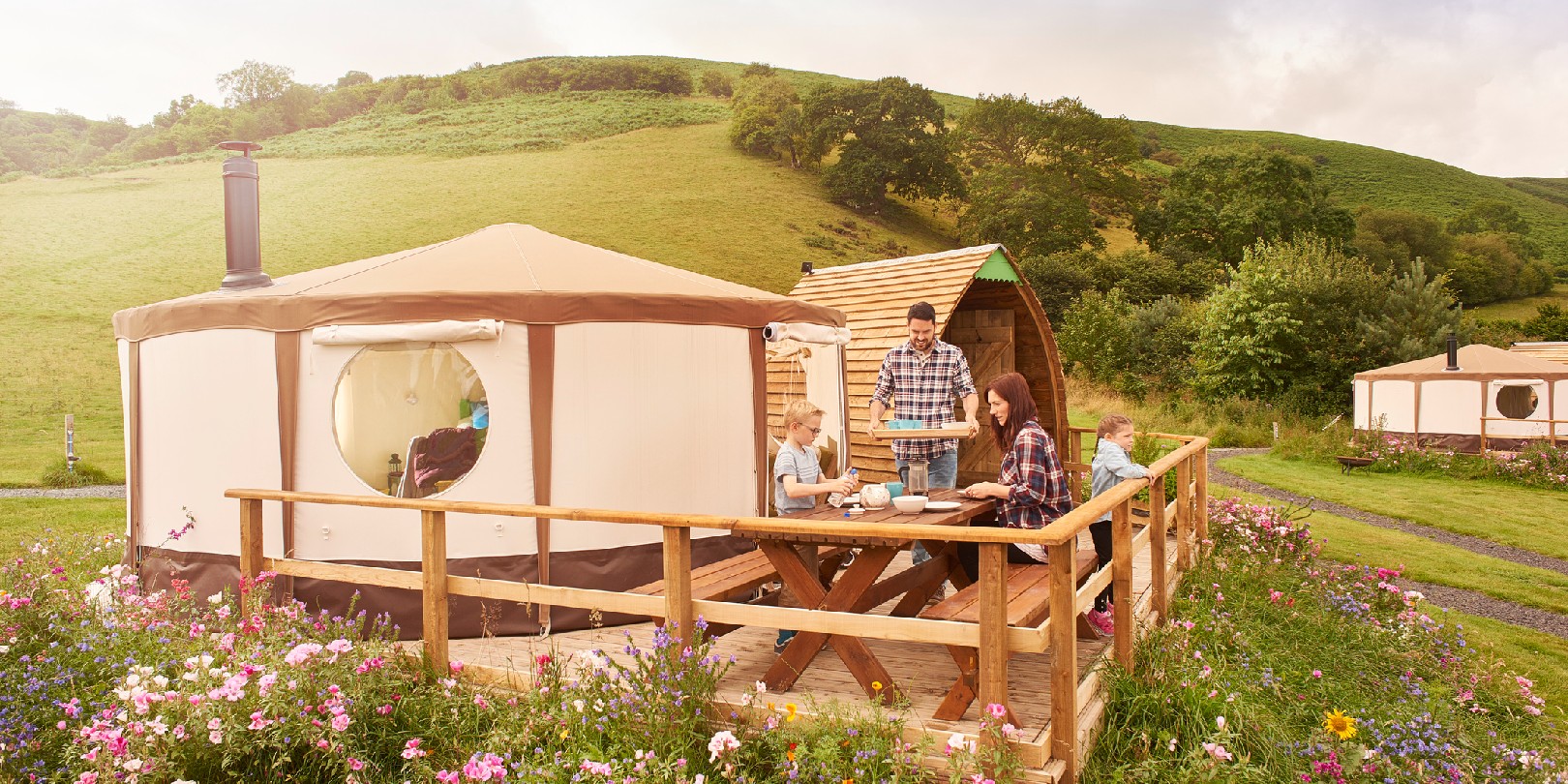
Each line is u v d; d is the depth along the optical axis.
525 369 5.70
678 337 6.09
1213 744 3.61
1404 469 17.61
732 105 86.06
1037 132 70.44
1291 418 23.02
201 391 5.93
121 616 5.02
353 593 5.62
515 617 5.64
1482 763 4.68
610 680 3.91
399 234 48.00
